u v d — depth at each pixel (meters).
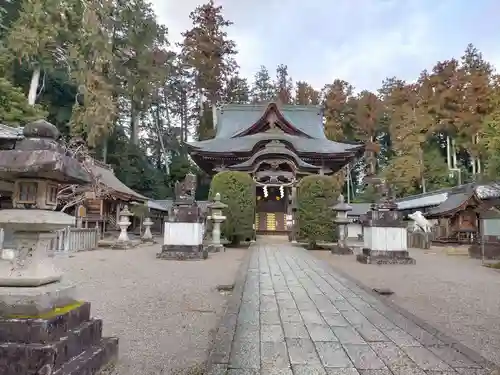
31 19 21.72
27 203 2.75
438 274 8.89
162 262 10.77
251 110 32.78
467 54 41.97
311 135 30.83
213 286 6.93
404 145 37.41
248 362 3.07
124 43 30.73
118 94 31.23
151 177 36.75
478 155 32.09
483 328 4.34
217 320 4.57
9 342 2.33
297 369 2.94
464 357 3.21
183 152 45.25
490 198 18.36
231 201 16.70
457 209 19.39
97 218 20.06
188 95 45.12
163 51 35.03
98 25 23.67
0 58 20.95
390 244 11.01
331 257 12.81
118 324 4.33
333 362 3.09
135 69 31.56
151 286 6.87
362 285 6.91
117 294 6.09
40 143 2.75
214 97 39.56
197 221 11.75
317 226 15.82
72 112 26.17
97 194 17.14
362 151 28.44
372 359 3.16
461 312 5.13
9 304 2.44
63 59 25.86
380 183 12.02
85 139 25.12
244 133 28.97
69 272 8.38
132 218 26.69
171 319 4.59
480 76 34.16
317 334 3.87
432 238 20.47
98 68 24.22
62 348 2.41
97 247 15.95
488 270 9.66
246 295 5.94
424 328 4.11
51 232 2.86
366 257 11.02
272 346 3.48
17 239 2.69
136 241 18.45
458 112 35.22
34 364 2.26
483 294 6.44
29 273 2.63
